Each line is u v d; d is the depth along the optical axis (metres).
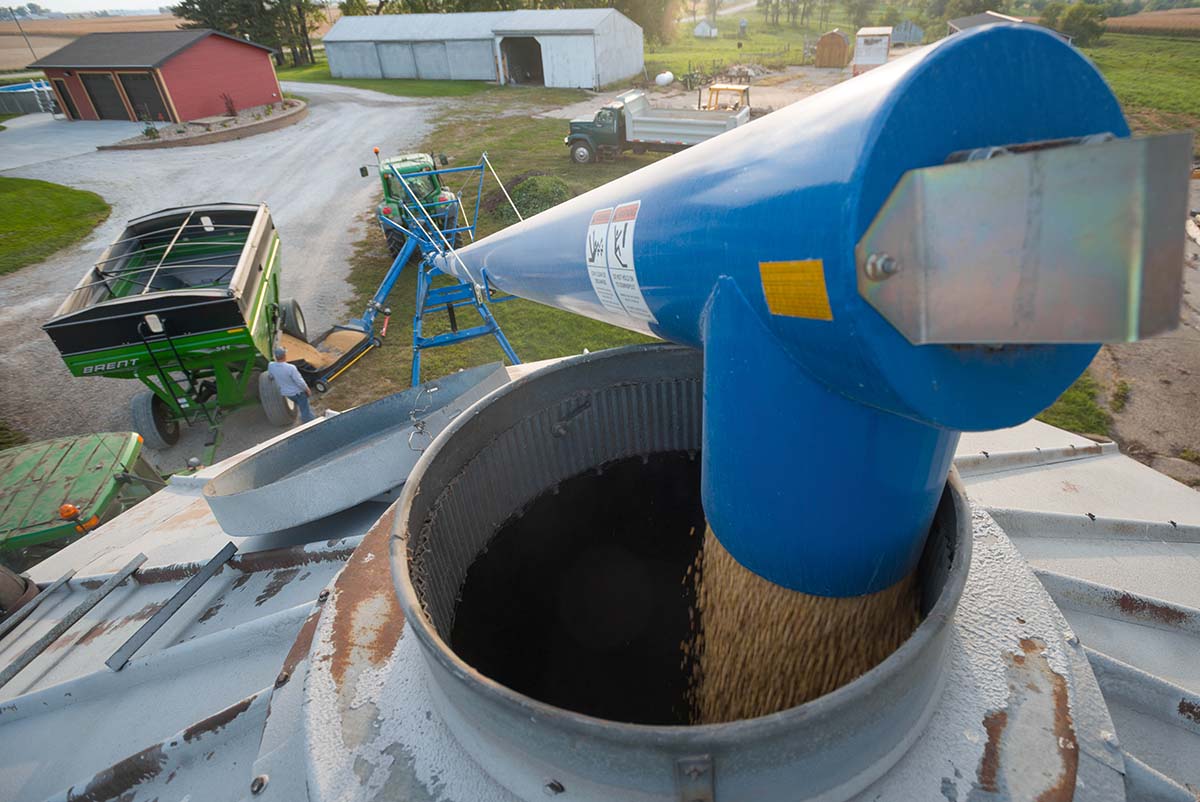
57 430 7.70
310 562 2.43
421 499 1.68
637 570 2.58
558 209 2.00
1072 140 0.82
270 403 7.05
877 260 0.85
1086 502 2.58
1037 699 1.41
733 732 1.00
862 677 1.06
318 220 14.34
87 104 26.73
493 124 22.05
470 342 8.62
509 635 2.12
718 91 18.17
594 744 1.06
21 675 2.38
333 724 1.49
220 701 2.02
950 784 1.25
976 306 0.78
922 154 0.86
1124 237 0.64
